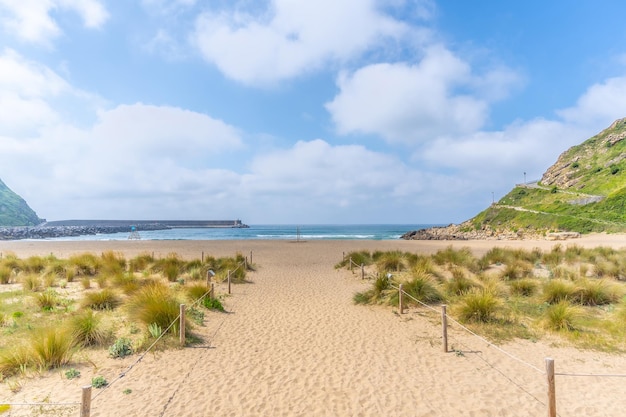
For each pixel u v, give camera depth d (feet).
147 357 22.72
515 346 24.58
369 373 20.67
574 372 20.39
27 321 28.99
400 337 27.12
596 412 16.07
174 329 26.50
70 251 105.60
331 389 18.70
